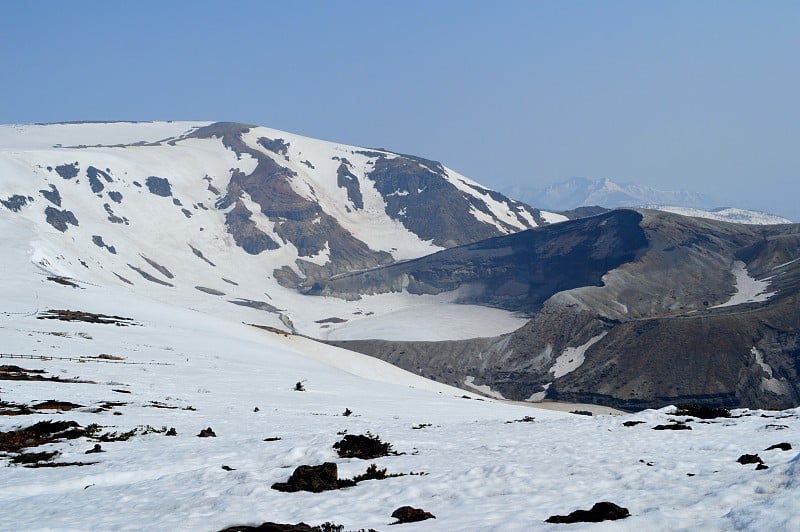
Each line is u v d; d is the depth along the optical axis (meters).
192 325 125.31
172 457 32.00
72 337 92.00
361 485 25.23
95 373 67.94
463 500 22.50
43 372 65.19
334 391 76.56
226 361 92.19
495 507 21.14
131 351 88.31
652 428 39.97
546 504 21.12
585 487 23.39
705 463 26.66
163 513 22.30
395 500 22.86
